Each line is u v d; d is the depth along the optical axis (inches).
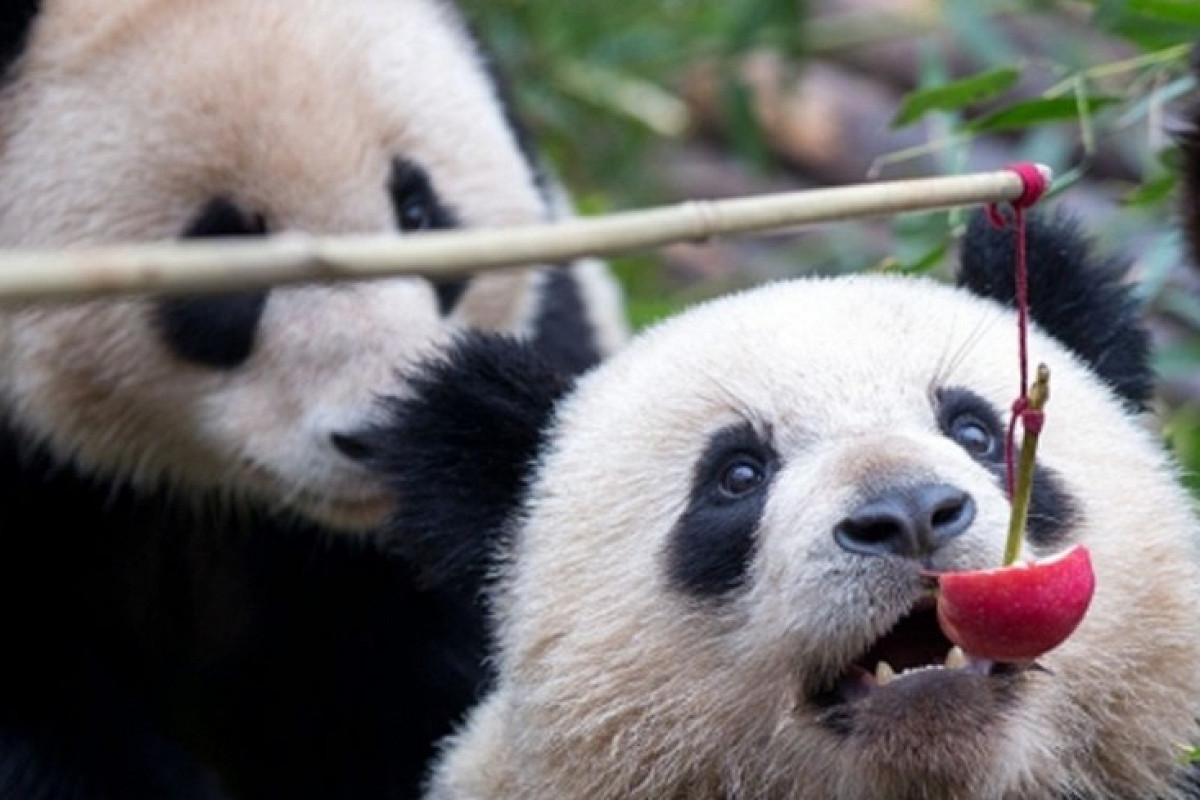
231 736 395.9
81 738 363.3
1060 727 264.4
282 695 389.4
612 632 271.0
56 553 374.3
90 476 373.1
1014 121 386.0
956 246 386.6
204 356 352.8
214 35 354.6
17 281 152.8
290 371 346.3
